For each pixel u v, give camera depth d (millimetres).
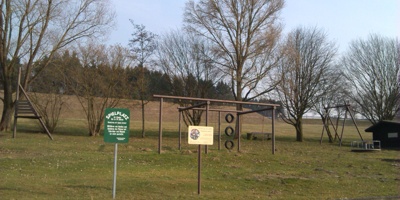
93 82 32688
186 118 41438
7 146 18844
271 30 37156
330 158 21281
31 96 32375
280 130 54812
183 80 39594
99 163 15094
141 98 36594
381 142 36125
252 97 38969
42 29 30312
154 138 34906
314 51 41281
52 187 10539
